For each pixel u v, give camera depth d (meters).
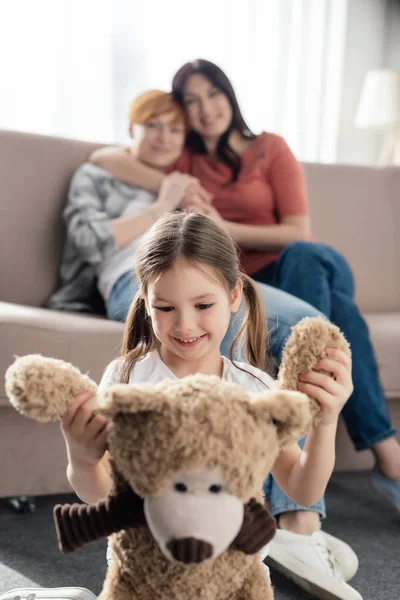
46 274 1.69
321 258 1.44
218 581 0.62
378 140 3.48
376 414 1.39
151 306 0.80
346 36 3.31
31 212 1.68
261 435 0.59
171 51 2.75
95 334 1.27
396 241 2.08
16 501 1.41
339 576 1.08
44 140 1.72
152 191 1.67
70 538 0.64
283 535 1.10
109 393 0.57
